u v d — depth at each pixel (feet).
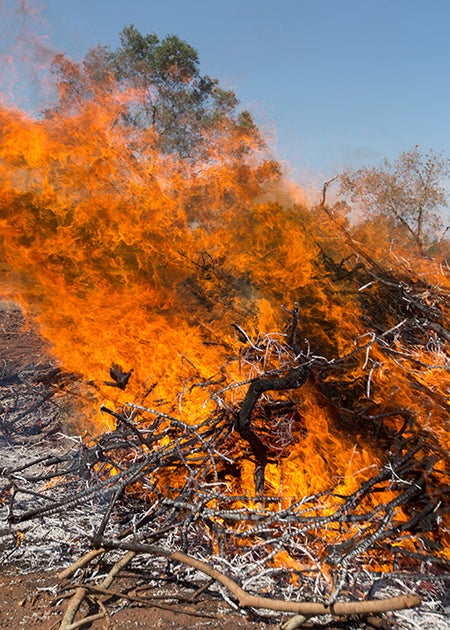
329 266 13.69
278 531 9.22
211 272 13.73
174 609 8.03
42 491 11.83
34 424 17.02
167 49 54.49
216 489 10.15
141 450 10.27
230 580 8.08
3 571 9.08
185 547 8.88
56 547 9.78
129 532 9.33
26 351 23.59
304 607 7.53
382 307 12.42
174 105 53.11
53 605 8.15
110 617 7.83
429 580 8.29
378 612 7.79
